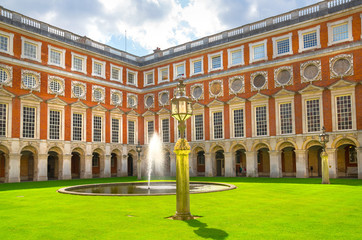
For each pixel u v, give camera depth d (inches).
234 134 1667.1
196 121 1815.9
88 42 1791.3
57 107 1594.5
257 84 1611.7
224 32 1747.0
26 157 1706.4
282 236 364.5
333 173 1370.6
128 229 404.8
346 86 1347.2
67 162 1616.6
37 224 438.9
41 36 1549.0
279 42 1560.0
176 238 360.8
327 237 358.9
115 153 1897.1
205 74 1785.2
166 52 2009.1
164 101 1942.7
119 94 1923.0
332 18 1409.9
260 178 1467.8
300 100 1470.2
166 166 1951.3
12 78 1433.3
